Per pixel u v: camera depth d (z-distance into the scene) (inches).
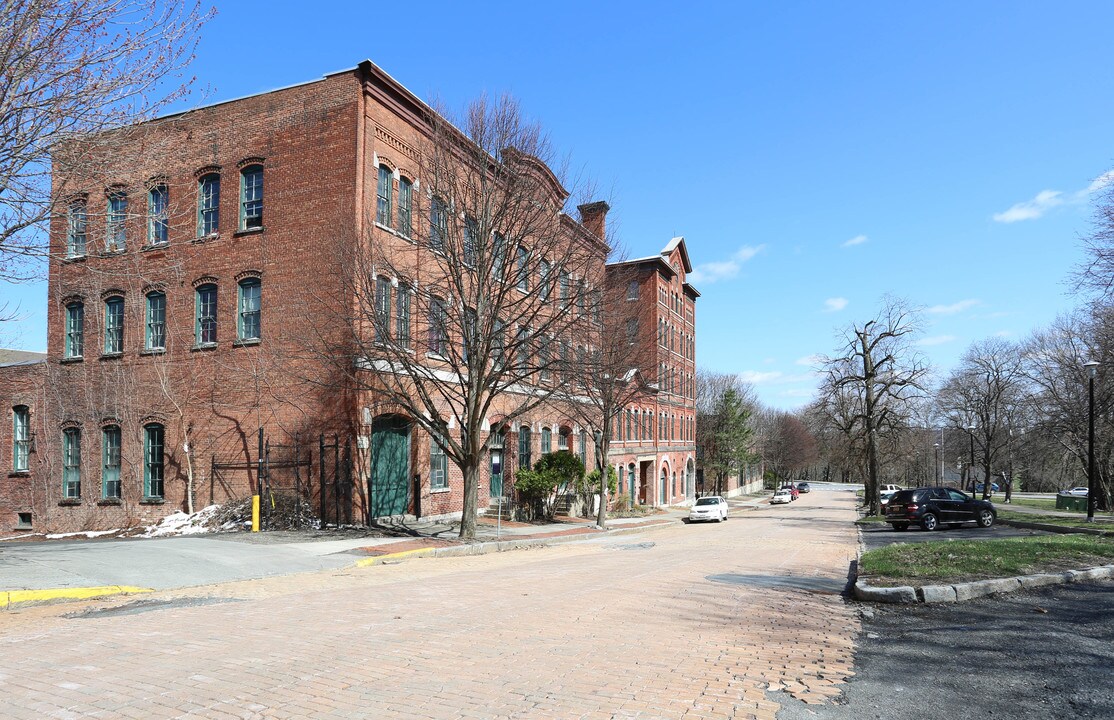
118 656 267.6
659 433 2042.3
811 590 434.3
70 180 481.4
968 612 349.4
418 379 804.0
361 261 778.8
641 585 446.9
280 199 892.6
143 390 952.9
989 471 2497.5
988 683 232.4
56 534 956.6
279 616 347.9
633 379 1331.2
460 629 311.7
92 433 983.6
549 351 858.1
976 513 1091.9
